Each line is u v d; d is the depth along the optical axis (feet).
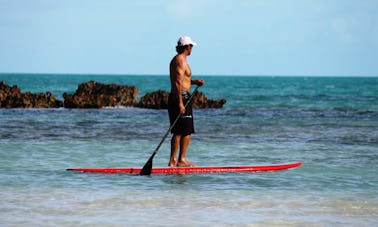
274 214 82.64
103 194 95.30
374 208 87.45
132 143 174.29
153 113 338.54
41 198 91.30
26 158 138.10
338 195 97.04
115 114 324.39
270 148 166.20
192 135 202.80
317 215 82.53
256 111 369.71
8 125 231.50
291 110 382.83
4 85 395.96
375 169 127.13
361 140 190.49
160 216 80.28
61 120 267.39
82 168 119.14
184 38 120.98
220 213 82.64
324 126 247.09
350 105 450.71
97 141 178.09
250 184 107.14
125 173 118.21
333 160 141.69
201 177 114.73
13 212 81.51
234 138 193.67
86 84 438.40
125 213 81.87
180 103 119.65
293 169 126.62
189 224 76.07
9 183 104.01
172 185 104.94
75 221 76.89
